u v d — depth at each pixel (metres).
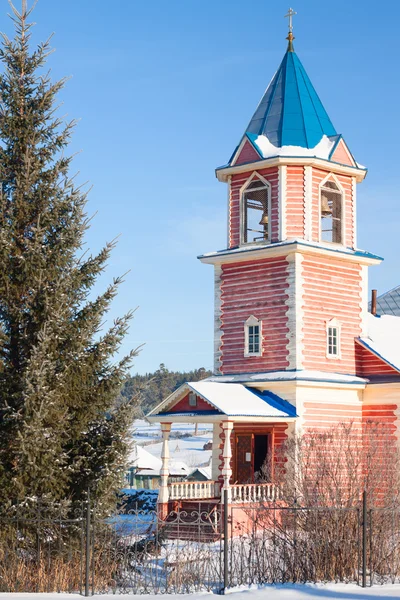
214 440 37.53
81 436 21.88
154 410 34.69
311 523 20.66
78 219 22.06
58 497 20.61
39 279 21.17
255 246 37.72
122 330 22.12
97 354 21.73
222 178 39.25
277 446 35.34
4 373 20.83
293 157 36.75
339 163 37.88
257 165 37.56
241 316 37.88
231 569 19.50
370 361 38.12
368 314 40.72
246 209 38.66
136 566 21.28
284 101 38.72
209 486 35.34
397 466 28.56
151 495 40.69
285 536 20.75
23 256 21.36
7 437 20.38
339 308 37.88
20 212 21.97
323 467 24.08
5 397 20.42
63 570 19.66
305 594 18.09
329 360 37.09
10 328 21.67
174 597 17.98
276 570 20.06
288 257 36.62
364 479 24.55
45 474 20.22
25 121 22.38
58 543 20.28
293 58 39.88
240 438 36.62
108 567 20.31
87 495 20.52
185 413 34.00
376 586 19.08
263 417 33.75
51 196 22.08
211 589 19.12
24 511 20.00
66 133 22.66
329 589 18.64
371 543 20.14
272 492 32.84
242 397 34.75
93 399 21.84
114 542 21.08
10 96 22.56
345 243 38.44
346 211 38.69
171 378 171.62
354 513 20.86
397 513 21.09
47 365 20.66
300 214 37.09
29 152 22.14
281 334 36.53
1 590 18.67
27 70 22.77
